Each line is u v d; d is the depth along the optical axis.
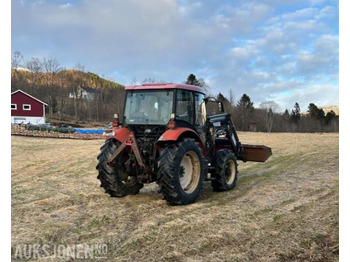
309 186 7.37
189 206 5.63
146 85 6.30
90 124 47.44
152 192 6.88
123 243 3.99
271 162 12.16
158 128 6.04
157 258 3.56
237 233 4.31
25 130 27.95
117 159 6.24
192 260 3.51
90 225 4.67
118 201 6.05
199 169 6.05
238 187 7.46
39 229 4.44
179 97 6.09
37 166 11.18
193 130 6.35
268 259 3.59
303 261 3.58
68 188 7.32
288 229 4.50
